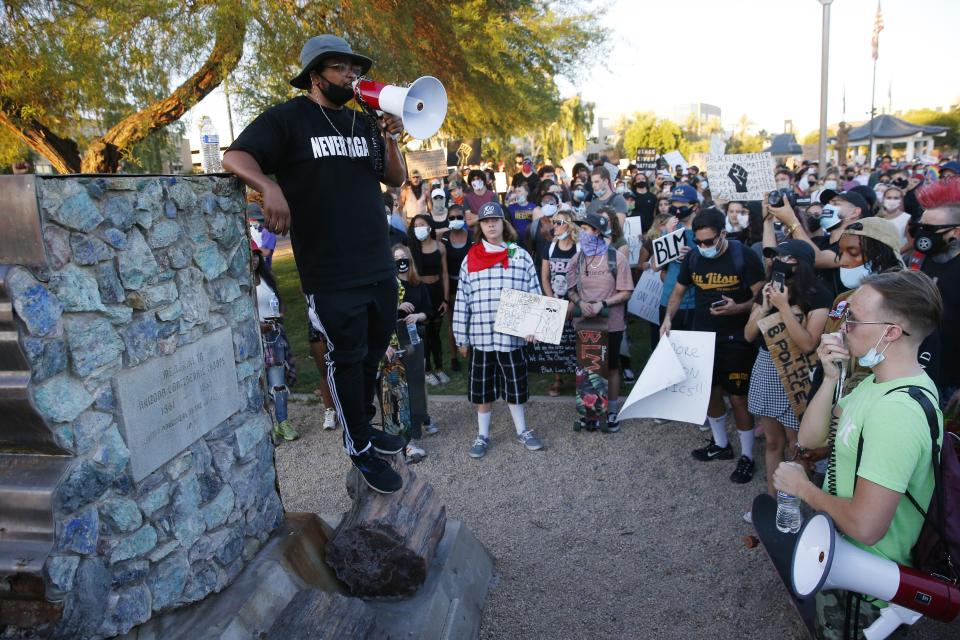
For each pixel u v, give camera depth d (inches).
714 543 155.6
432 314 221.6
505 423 237.1
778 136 1146.0
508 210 364.5
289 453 221.3
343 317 106.6
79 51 298.0
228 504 107.0
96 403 80.4
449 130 547.5
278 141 99.0
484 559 146.9
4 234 72.1
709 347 178.2
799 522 119.0
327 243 104.7
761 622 128.0
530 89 484.7
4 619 77.7
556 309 203.6
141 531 87.7
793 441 156.1
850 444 95.0
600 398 219.5
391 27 363.3
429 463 207.9
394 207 333.1
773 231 237.5
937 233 145.6
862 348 92.7
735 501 174.2
